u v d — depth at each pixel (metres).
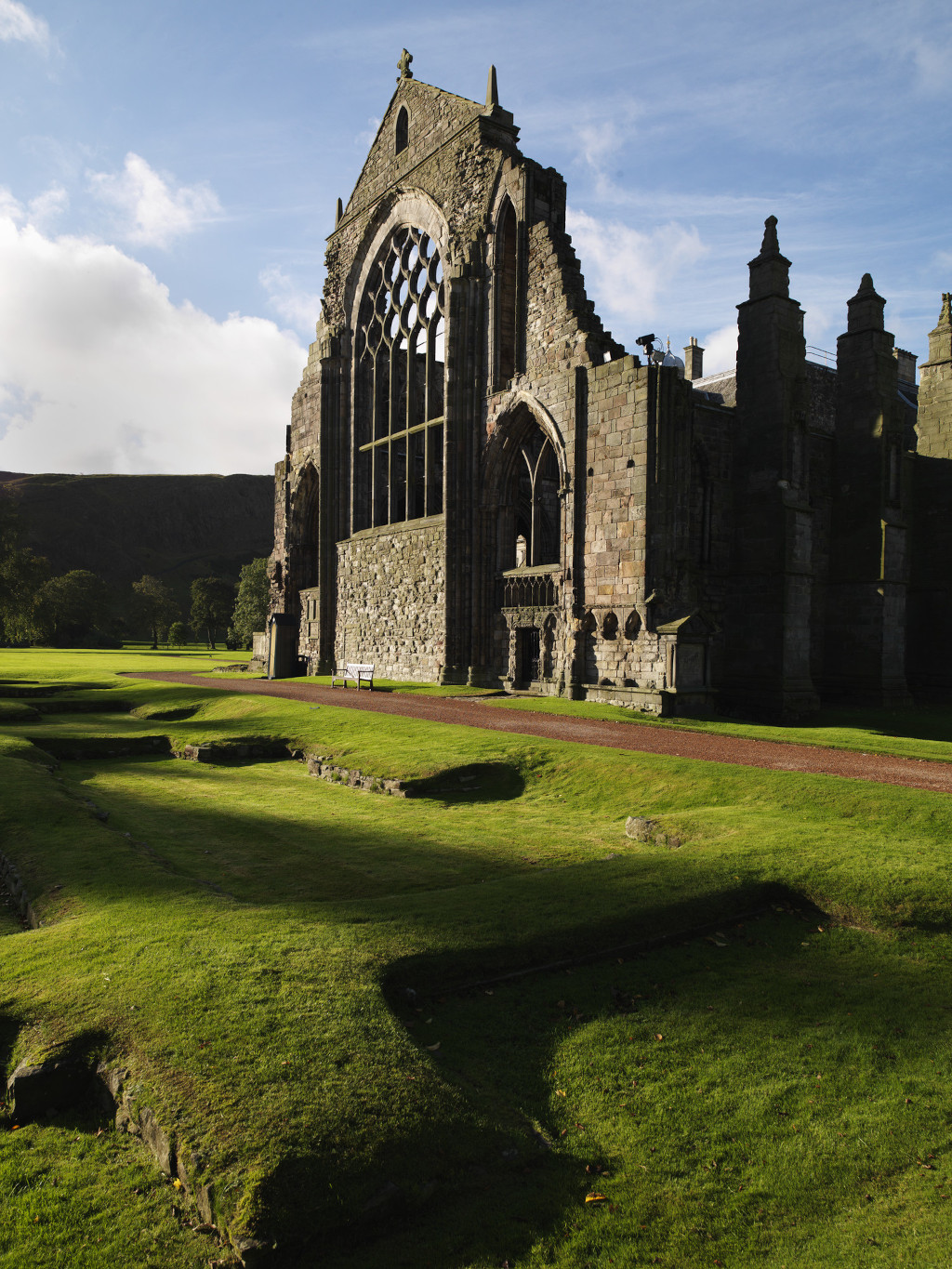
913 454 34.72
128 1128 5.34
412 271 38.44
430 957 7.24
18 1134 5.43
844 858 9.66
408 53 39.12
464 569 33.75
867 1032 6.67
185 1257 4.32
